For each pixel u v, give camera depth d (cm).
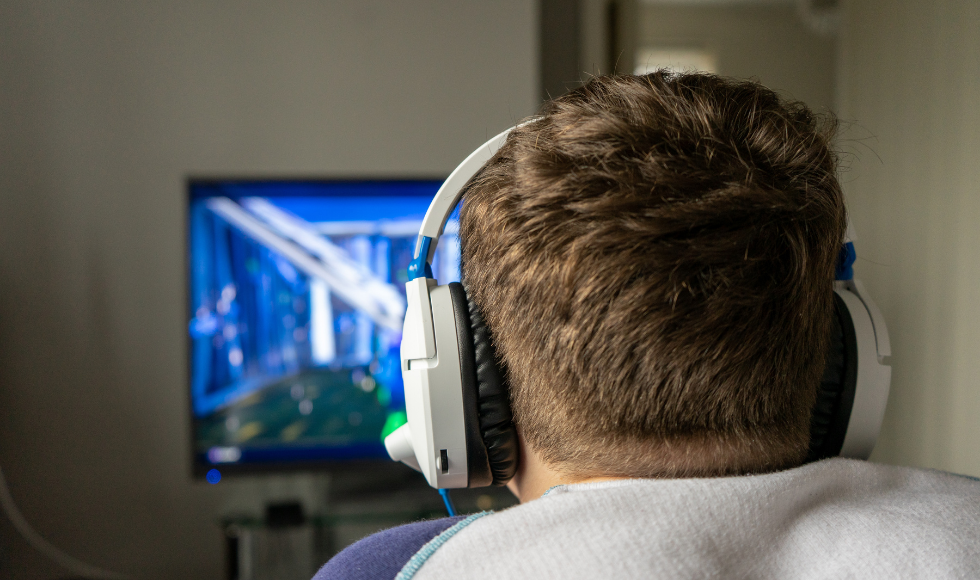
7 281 186
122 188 190
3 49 185
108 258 190
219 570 192
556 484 38
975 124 147
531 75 200
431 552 32
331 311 171
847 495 36
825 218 35
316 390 171
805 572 31
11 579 186
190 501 192
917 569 31
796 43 352
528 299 34
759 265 32
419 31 198
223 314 167
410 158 199
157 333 192
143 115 191
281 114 195
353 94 197
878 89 189
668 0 348
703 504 30
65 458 189
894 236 180
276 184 167
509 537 30
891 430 182
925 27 165
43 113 187
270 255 169
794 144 36
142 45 190
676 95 37
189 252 165
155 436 192
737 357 32
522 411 37
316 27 196
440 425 40
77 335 189
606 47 216
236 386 168
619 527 29
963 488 39
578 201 32
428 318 41
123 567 191
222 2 192
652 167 32
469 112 200
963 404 152
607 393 32
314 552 167
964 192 151
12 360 187
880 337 44
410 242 171
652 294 31
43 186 187
